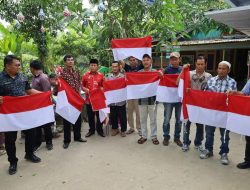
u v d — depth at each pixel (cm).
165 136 507
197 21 920
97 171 402
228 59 1362
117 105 557
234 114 394
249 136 390
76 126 528
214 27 902
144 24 690
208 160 438
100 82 548
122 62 567
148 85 502
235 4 563
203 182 366
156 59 1376
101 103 543
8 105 391
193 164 423
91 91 536
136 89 505
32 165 427
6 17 842
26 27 928
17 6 848
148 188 352
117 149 490
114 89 547
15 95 396
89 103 553
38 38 975
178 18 716
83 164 428
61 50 1167
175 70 498
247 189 348
